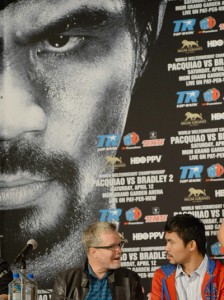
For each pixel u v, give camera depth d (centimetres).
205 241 374
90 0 443
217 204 405
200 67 417
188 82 418
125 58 432
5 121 448
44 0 450
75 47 442
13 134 446
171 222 370
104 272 362
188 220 370
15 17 454
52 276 429
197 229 369
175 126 418
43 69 445
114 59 434
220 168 407
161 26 427
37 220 436
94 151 431
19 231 438
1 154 446
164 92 422
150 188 418
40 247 433
